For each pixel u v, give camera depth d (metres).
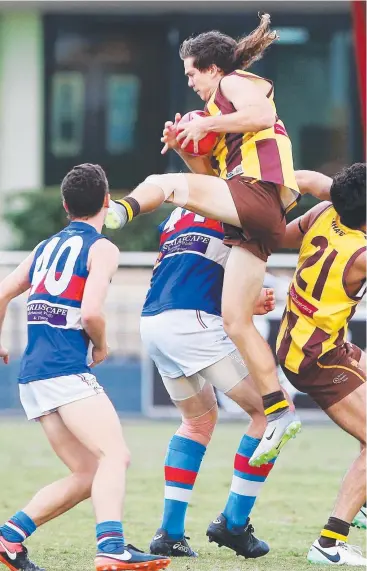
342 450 37.12
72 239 18.95
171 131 19.81
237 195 19.20
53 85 67.56
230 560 20.78
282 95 65.19
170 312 20.88
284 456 35.88
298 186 21.39
